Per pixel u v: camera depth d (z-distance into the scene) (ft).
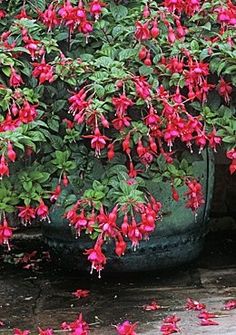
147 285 10.14
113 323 8.79
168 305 9.34
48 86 8.61
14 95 7.95
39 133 7.81
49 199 8.64
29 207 8.09
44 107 8.34
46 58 8.74
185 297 9.62
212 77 8.78
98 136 7.72
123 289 10.01
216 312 9.02
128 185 7.84
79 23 8.18
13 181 8.23
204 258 11.26
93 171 8.66
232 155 8.24
